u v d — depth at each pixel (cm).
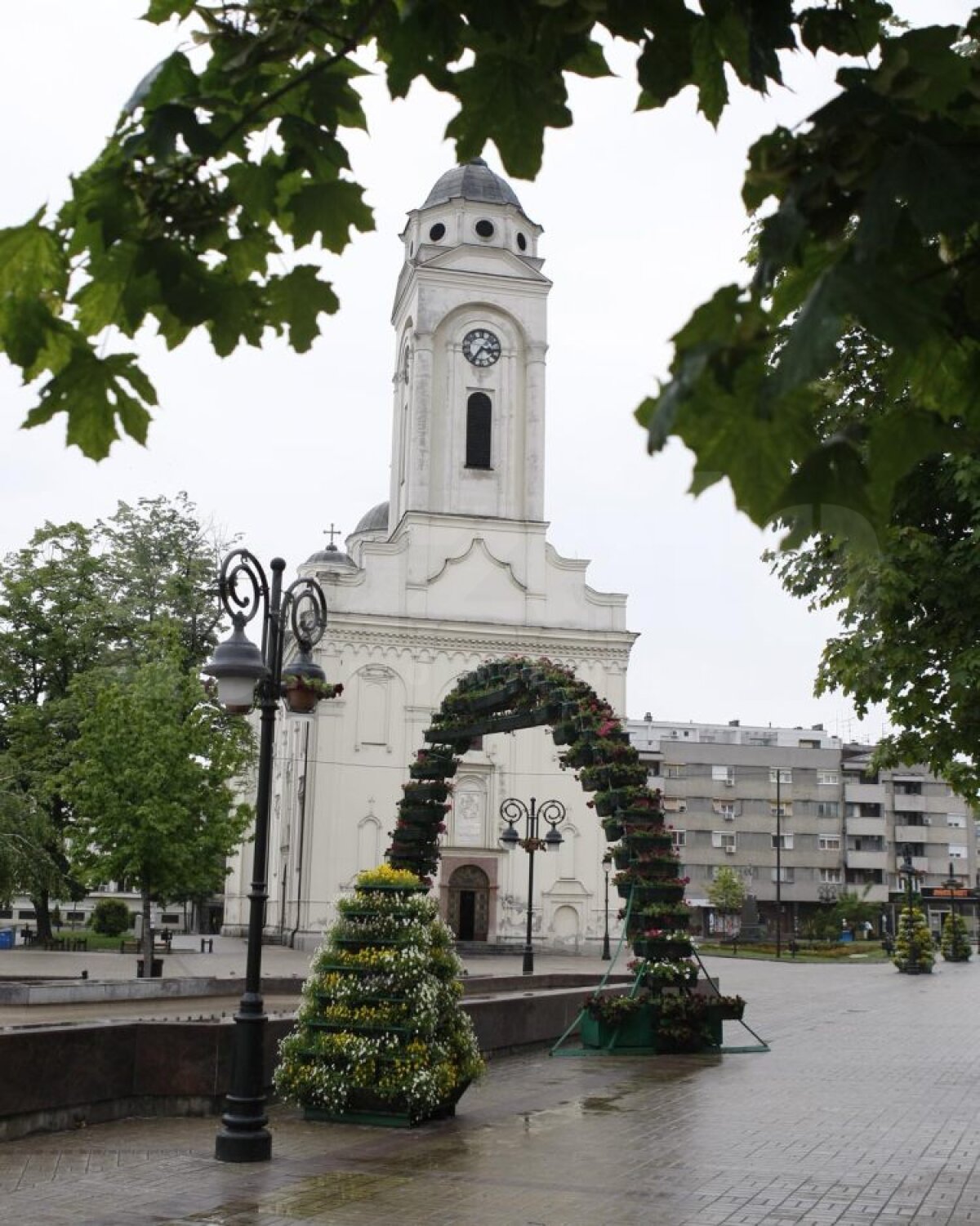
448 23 323
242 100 326
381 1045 1179
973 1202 886
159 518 4878
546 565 5569
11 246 307
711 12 315
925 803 9806
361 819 5144
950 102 278
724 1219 834
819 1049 1886
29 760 4350
